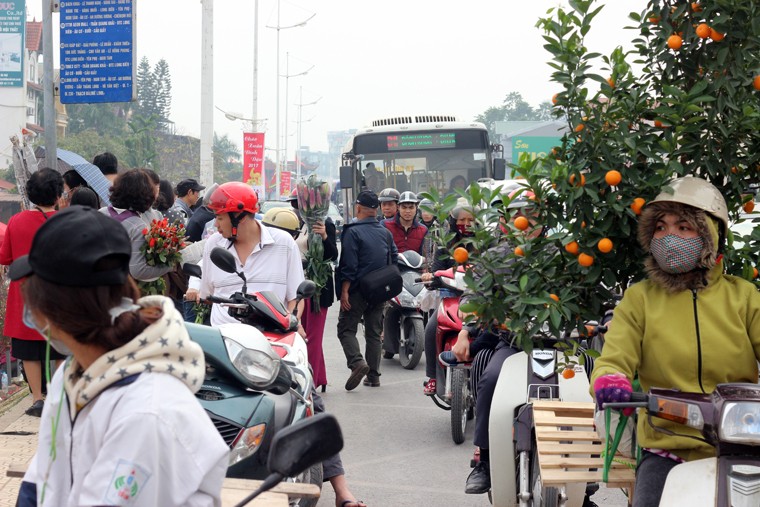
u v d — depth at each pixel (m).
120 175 6.78
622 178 3.62
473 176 17.33
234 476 4.19
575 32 3.72
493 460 4.72
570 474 3.69
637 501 3.22
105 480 1.85
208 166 21.97
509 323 3.80
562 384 4.63
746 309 3.33
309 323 8.72
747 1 3.57
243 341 4.19
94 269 1.91
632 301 3.44
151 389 1.92
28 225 7.13
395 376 10.42
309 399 4.95
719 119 3.62
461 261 3.88
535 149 46.41
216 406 4.17
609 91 3.71
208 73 21.92
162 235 6.62
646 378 3.43
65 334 1.95
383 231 9.29
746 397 2.81
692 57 3.74
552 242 3.79
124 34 10.47
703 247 3.28
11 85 31.70
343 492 5.31
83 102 10.61
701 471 2.96
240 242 5.63
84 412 1.95
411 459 7.04
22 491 2.24
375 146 17.42
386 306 10.91
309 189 8.43
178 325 2.01
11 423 7.15
